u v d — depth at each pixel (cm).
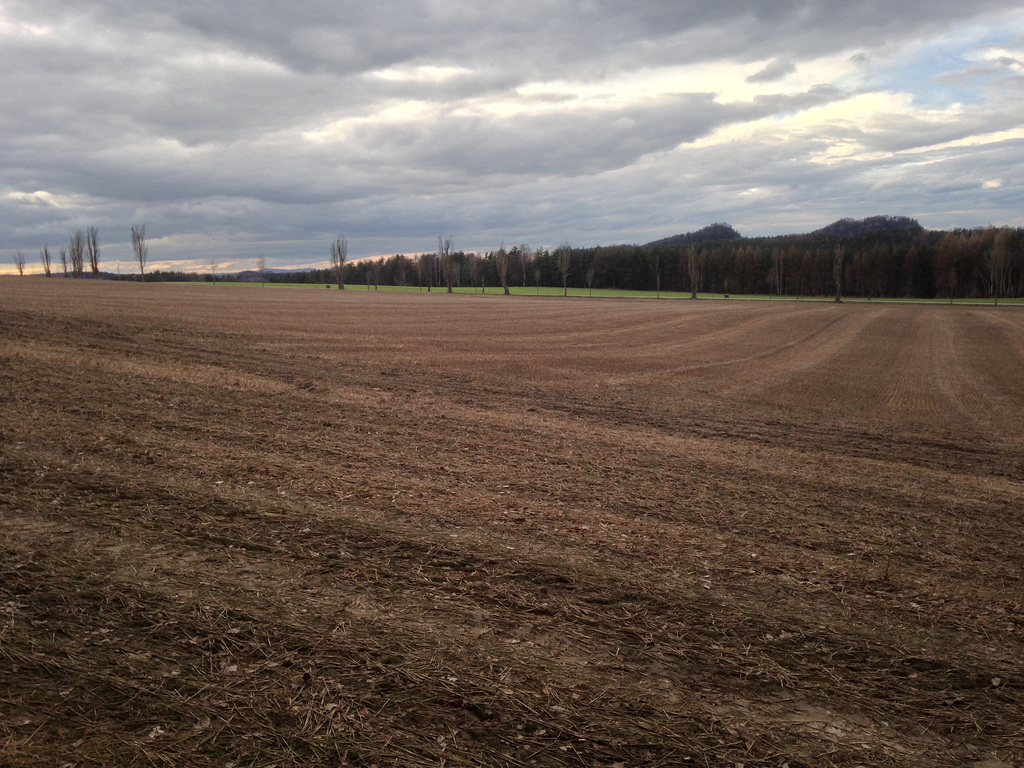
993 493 1180
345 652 471
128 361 1920
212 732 374
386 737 385
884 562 775
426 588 590
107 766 338
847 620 604
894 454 1512
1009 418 2066
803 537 848
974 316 6956
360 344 3097
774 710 451
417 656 475
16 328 2455
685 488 1050
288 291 9844
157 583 547
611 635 536
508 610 563
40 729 359
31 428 1009
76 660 428
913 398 2412
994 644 575
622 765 379
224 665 441
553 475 1062
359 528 723
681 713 437
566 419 1678
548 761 377
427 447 1189
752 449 1462
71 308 3541
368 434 1252
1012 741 433
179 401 1378
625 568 681
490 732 398
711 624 573
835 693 479
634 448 1355
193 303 5159
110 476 815
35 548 588
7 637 442
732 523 882
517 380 2348
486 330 4331
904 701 475
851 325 5747
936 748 422
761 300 10875
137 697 398
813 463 1351
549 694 444
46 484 760
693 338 4400
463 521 782
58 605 493
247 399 1492
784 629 575
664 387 2405
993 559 814
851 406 2197
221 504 755
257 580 572
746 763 392
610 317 6103
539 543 730
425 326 4394
